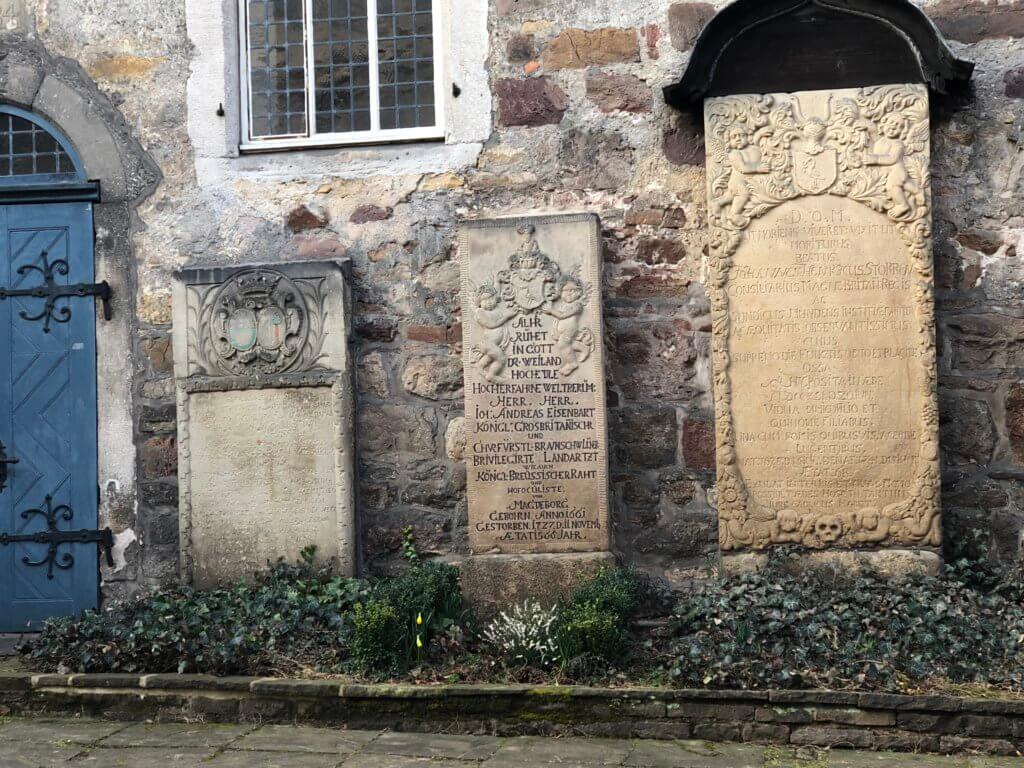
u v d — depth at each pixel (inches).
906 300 253.0
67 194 283.9
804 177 256.1
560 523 254.4
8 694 226.5
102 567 280.5
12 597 280.7
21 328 283.1
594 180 273.7
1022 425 259.9
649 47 273.3
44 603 280.2
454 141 278.4
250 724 218.7
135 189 284.2
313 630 238.2
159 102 285.1
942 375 262.5
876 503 252.8
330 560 266.5
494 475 255.9
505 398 256.2
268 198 282.0
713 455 267.7
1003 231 261.9
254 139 287.3
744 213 257.0
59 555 281.1
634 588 243.0
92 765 193.3
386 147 281.3
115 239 283.4
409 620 231.3
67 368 282.4
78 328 282.7
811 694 205.2
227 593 259.6
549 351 256.1
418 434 275.9
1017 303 261.1
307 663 229.5
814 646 217.9
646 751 200.5
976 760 196.5
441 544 274.7
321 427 268.1
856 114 255.4
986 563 255.6
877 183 253.9
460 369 275.4
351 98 286.5
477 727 213.0
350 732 213.0
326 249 280.2
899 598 231.9
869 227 254.4
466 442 256.7
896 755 199.3
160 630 235.0
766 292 256.4
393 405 276.8
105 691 223.5
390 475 276.4
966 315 262.5
